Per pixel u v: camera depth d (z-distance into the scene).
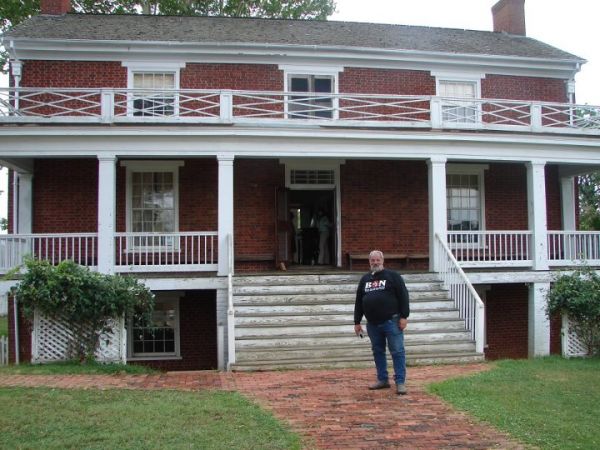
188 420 7.04
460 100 15.80
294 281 14.20
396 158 15.35
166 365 16.38
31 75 16.52
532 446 6.41
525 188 18.78
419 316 13.16
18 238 14.06
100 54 16.73
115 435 6.42
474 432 6.86
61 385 9.05
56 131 13.78
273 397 8.50
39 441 6.23
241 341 11.99
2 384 9.08
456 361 11.85
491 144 15.56
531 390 8.93
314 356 11.69
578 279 13.48
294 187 17.52
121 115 16.72
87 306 11.34
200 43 16.77
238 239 17.11
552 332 16.80
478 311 12.30
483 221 18.39
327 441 6.49
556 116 19.06
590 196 42.34
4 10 24.44
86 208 16.42
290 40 17.80
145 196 16.89
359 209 17.70
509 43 20.38
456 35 20.73
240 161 17.28
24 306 11.26
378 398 8.44
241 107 14.98
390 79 18.12
